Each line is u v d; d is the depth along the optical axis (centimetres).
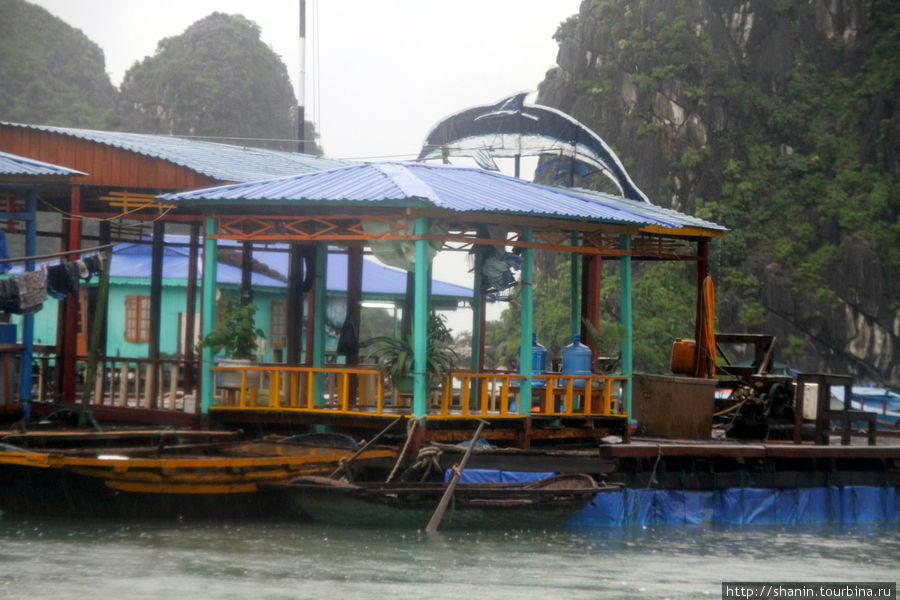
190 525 1633
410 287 2230
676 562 1515
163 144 2541
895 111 10244
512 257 1977
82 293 3178
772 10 10750
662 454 1814
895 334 9525
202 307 1903
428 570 1366
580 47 10694
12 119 12231
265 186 1905
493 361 8931
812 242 9831
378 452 1736
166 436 1739
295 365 2019
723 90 10312
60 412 1972
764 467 1959
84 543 1464
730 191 10019
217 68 12094
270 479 1625
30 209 2012
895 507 2111
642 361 8400
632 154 10169
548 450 1883
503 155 3325
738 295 9512
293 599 1184
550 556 1502
